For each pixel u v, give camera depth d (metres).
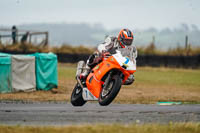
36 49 107.75
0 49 105.88
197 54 107.81
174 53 110.38
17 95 44.28
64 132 20.28
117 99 43.62
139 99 44.62
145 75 83.00
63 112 29.45
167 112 31.41
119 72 28.00
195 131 21.64
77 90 32.72
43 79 50.81
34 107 32.53
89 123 24.17
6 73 46.31
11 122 24.34
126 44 27.69
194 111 32.59
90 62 29.95
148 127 21.92
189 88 61.97
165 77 79.50
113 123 23.23
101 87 28.72
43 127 21.34
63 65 104.00
